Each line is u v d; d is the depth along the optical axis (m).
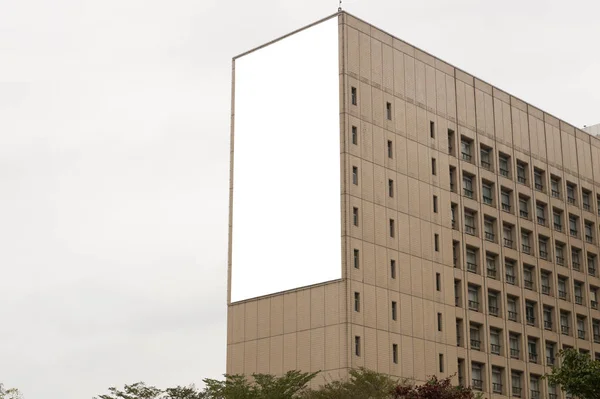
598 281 111.94
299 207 90.00
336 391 76.00
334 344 83.81
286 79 94.50
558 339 103.69
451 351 91.25
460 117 99.81
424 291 90.62
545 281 105.31
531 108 109.38
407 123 93.94
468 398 67.44
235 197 95.56
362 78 90.94
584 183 113.88
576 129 115.12
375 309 85.88
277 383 75.44
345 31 90.81
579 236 111.25
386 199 89.81
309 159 90.31
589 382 64.94
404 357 86.88
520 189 104.50
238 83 98.69
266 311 90.00
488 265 98.75
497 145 103.19
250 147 95.81
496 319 97.25
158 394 79.25
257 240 92.69
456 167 97.81
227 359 91.69
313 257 87.62
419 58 97.31
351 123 88.75
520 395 97.81
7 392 76.94
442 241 93.88
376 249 87.56
